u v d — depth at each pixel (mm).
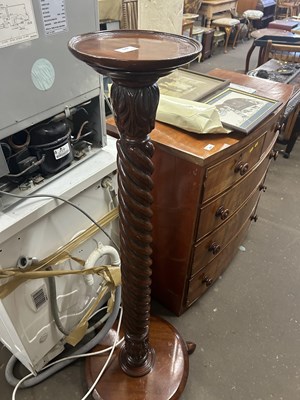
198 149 970
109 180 1047
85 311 1255
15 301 921
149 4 2164
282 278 1642
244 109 1144
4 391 1202
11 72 728
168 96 1135
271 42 2766
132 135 695
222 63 4352
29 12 710
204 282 1412
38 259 928
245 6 5270
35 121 826
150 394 1117
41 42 760
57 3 756
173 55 597
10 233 791
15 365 1266
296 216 2021
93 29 873
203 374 1261
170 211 1135
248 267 1689
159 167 1060
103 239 1155
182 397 1194
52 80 822
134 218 799
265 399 1197
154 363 1191
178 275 1286
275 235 1881
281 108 1247
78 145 1038
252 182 1346
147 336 1092
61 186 916
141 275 902
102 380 1150
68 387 1204
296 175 2375
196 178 988
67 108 898
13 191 875
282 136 2539
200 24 4688
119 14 2137
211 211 1132
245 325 1433
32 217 829
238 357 1319
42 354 1147
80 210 936
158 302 1500
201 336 1386
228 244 1446
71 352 1288
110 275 1119
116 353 1227
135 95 637
